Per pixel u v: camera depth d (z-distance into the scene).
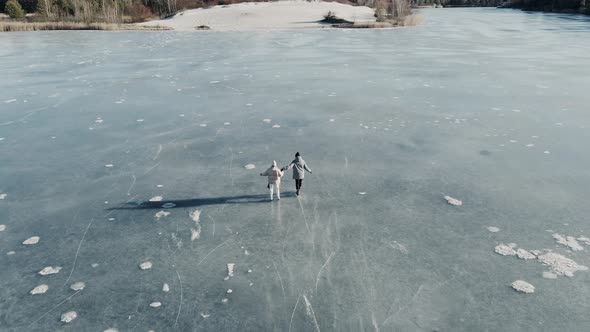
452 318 6.74
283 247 8.78
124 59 35.53
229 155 13.87
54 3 85.38
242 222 9.79
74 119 18.06
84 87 24.41
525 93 21.98
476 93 22.09
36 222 9.93
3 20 81.12
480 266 8.05
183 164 13.21
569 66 30.25
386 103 20.12
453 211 10.14
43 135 16.05
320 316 6.82
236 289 7.52
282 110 19.05
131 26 72.56
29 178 12.30
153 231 9.49
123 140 15.38
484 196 10.87
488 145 14.50
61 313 7.02
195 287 7.60
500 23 76.00
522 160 13.16
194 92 22.81
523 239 8.93
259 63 32.56
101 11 89.19
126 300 7.31
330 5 102.38
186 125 17.06
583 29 60.47
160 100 21.16
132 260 8.45
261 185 11.70
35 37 55.53
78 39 52.84
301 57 35.53
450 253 8.48
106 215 10.22
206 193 11.27
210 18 83.50
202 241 9.05
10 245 9.02
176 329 6.61
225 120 17.67
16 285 7.74
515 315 6.79
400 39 50.44
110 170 12.80
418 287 7.49
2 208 10.59
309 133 15.92
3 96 22.27
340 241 8.97
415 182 11.74
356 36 54.38
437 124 16.88
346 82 25.06
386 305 7.05
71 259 8.52
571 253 8.41
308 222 9.75
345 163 13.12
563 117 17.61
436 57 35.28
